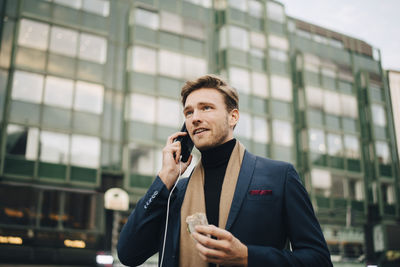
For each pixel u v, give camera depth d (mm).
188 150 1667
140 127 17781
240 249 1127
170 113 18562
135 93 18094
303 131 21922
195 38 20531
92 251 15844
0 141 15234
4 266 14258
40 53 16797
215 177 1520
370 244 21406
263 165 1452
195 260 1351
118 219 16703
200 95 1580
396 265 21312
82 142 16547
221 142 1528
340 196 21281
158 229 1534
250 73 21016
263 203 1341
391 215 22234
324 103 22781
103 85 17531
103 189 16812
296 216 1330
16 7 17125
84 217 16109
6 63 16344
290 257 1197
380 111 24438
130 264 1511
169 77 19094
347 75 24328
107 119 17734
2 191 15023
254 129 20156
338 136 22547
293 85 23141
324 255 1269
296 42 24047
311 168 20984
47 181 15664
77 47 17531
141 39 19047
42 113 16188
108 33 18359
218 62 21188
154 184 1521
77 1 18156
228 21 21281
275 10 23422
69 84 16938
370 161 23328
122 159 17406
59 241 15398
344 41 25594
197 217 1158
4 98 15898
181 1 21078
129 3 19844
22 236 14891
